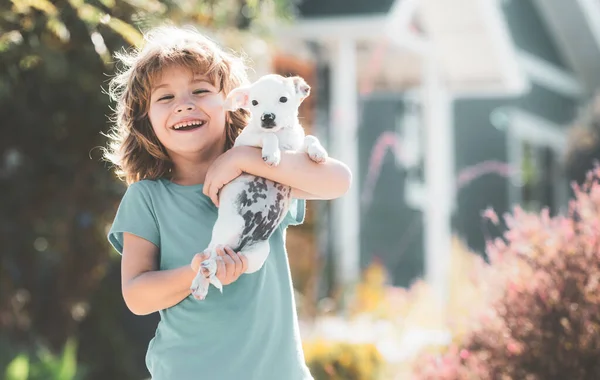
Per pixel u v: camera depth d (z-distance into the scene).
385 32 10.22
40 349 8.62
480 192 18.36
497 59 12.01
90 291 9.62
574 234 5.10
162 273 3.18
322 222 10.80
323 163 3.23
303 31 10.41
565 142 18.73
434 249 11.62
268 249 3.11
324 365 6.64
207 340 3.17
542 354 4.90
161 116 3.31
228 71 3.44
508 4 19.55
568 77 20.81
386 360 6.78
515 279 5.12
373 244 13.08
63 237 9.36
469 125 19.31
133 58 3.76
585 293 4.93
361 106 12.47
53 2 5.94
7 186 9.14
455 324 5.67
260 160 3.13
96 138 8.97
